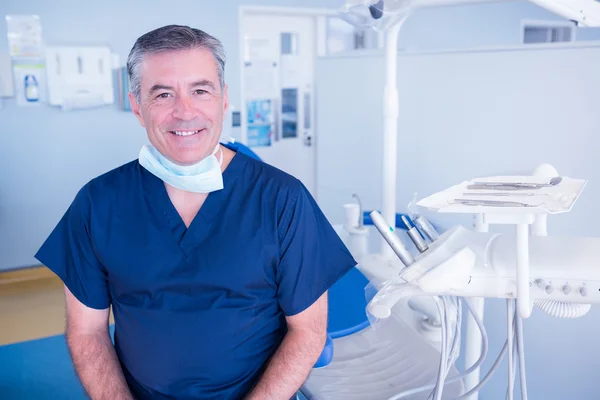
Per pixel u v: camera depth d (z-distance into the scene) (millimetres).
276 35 4973
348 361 1202
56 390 2473
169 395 1081
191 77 969
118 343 1122
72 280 1096
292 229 1055
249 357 1084
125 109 4234
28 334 3107
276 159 5203
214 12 4488
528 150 1540
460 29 5562
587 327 1432
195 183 1039
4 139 3961
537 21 5969
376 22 1392
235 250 1042
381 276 1431
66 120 4102
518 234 773
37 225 4145
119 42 4199
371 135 1967
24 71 3930
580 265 814
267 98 5035
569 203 713
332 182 2180
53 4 3949
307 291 1068
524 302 792
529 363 1543
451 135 1685
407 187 1829
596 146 1426
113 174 1122
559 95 1465
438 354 1173
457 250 863
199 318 1036
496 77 1562
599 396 1449
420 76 1724
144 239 1059
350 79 2008
